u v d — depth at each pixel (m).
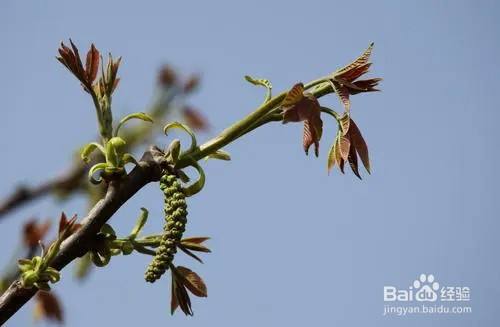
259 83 1.03
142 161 1.01
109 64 1.02
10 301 0.98
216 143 1.02
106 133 1.02
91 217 0.99
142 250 1.01
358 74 1.03
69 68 1.02
